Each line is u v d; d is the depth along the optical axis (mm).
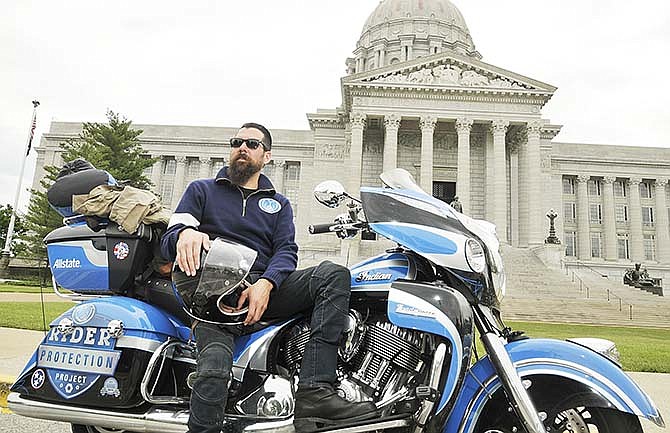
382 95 47062
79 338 3043
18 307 14734
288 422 2711
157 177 58969
